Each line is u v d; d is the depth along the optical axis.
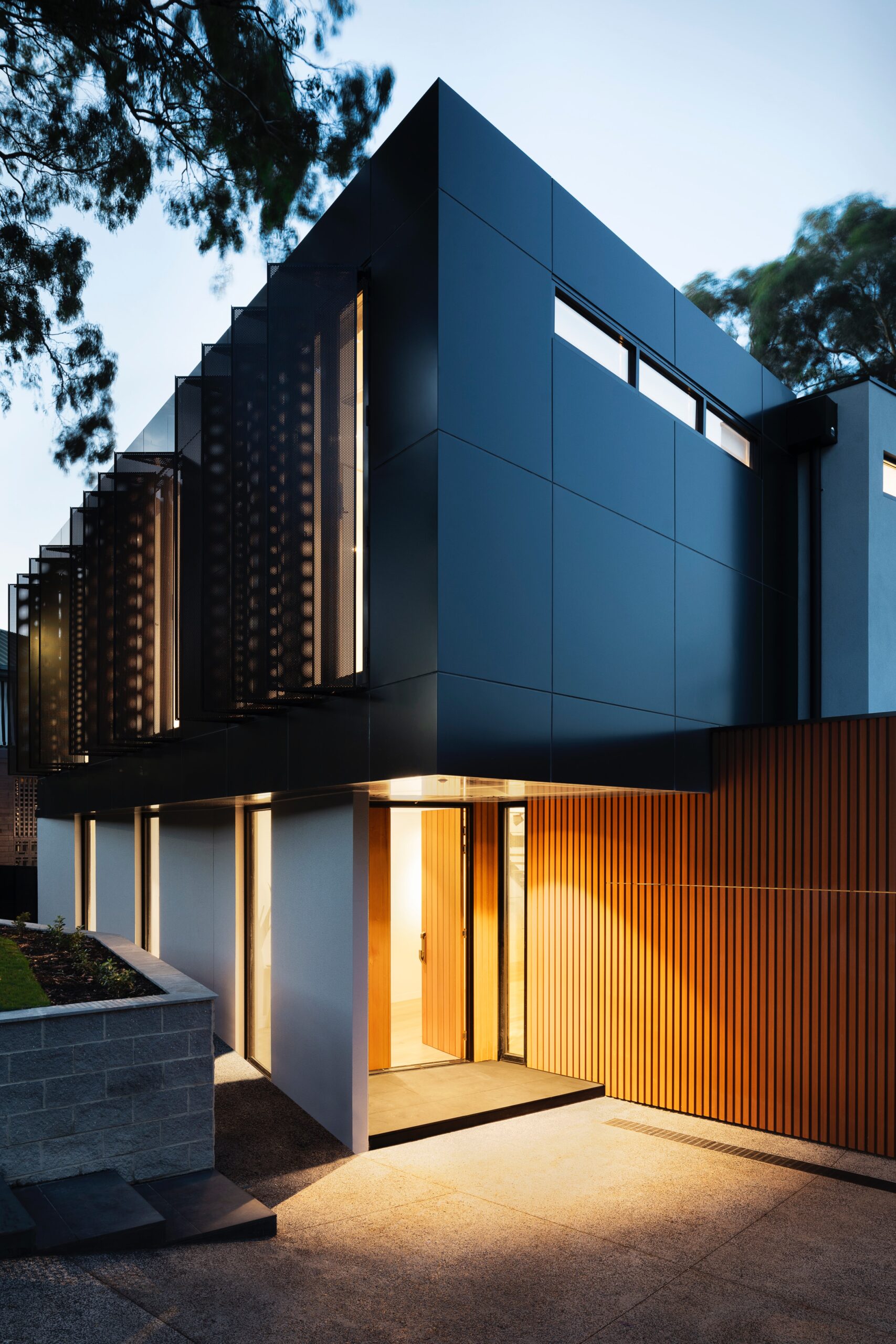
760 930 8.38
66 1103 5.90
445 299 6.29
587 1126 8.24
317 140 12.76
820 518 11.75
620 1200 6.47
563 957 9.73
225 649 8.66
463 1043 10.01
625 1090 9.10
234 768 8.99
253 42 11.79
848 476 11.59
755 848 8.49
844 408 11.68
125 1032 6.14
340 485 7.06
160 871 13.37
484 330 6.60
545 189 7.37
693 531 9.20
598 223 8.03
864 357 27.69
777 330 29.09
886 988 7.62
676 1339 4.59
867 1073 7.65
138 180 12.27
